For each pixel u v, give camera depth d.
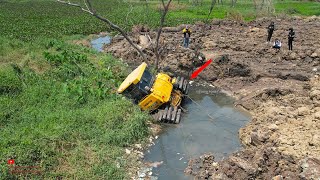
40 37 29.36
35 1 59.69
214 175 11.71
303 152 12.35
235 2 52.06
